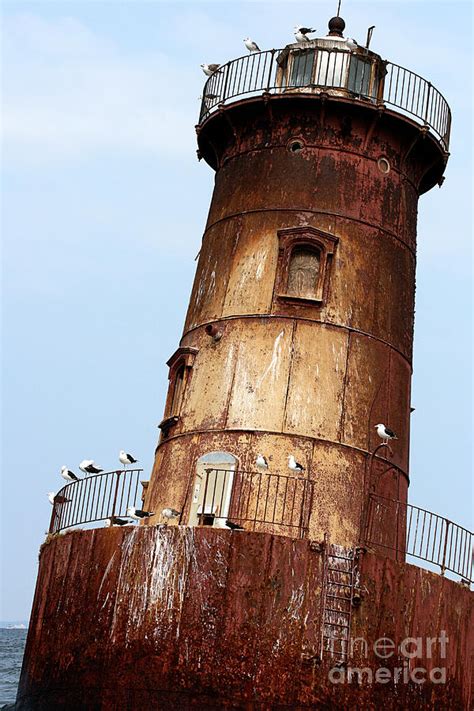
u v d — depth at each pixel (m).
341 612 30.78
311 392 34.69
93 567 31.73
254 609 30.06
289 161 37.53
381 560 31.69
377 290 36.78
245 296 36.16
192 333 37.22
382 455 35.19
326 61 38.44
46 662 32.16
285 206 36.94
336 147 37.62
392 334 36.81
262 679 29.67
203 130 39.75
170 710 29.58
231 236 37.53
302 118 37.81
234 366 35.31
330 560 31.09
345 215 36.94
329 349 35.31
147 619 30.36
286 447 33.97
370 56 38.75
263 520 32.50
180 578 30.45
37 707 32.03
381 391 35.81
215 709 29.45
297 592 30.45
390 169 38.31
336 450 34.25
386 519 34.81
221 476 33.97
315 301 35.47
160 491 35.34
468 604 33.53
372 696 30.64
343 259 36.44
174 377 37.06
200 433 34.94
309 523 33.12
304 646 30.12
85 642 31.08
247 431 34.25
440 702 31.97
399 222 38.19
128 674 30.12
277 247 36.44
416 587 32.12
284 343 35.19
